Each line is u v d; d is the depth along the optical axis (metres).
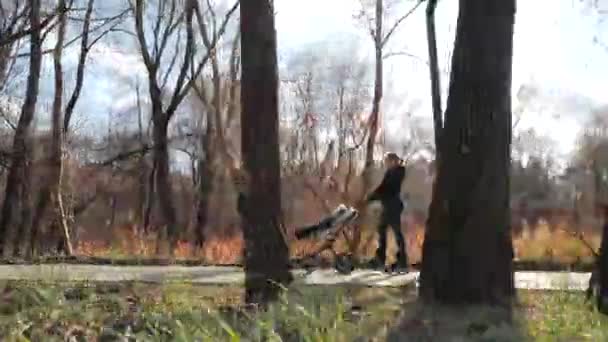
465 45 8.84
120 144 42.88
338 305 7.62
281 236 9.79
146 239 23.64
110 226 32.69
